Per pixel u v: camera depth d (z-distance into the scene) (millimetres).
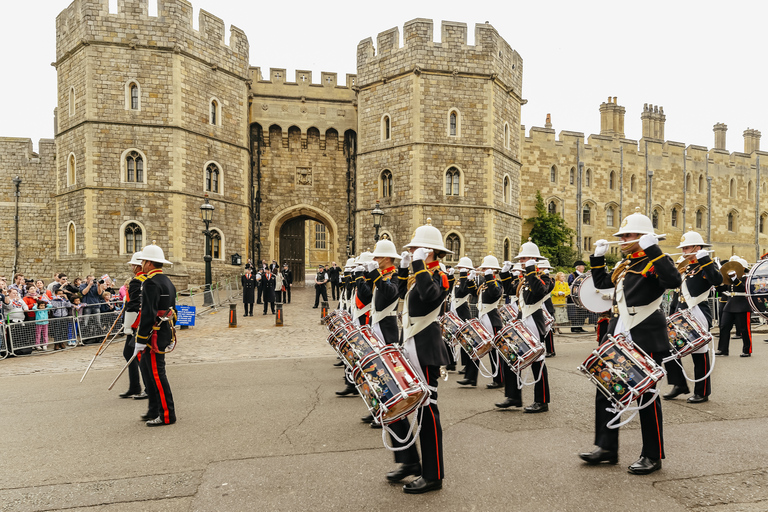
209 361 10789
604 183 41375
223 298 24828
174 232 25422
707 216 45812
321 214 32844
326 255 60312
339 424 6191
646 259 4770
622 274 4953
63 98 26578
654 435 4539
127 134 25094
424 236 4957
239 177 28891
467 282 9156
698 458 4887
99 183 24875
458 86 28344
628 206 42188
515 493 4164
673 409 6680
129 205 25062
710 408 6699
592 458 4746
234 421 6336
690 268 7992
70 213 25797
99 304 14180
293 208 32562
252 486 4383
